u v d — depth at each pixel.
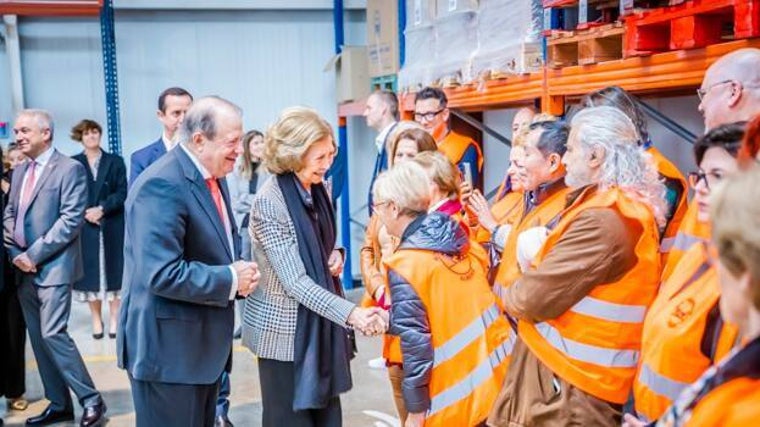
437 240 2.49
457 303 2.47
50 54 7.68
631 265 2.03
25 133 3.98
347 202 7.77
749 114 1.95
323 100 8.31
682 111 3.62
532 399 2.20
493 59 3.95
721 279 1.06
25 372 4.83
